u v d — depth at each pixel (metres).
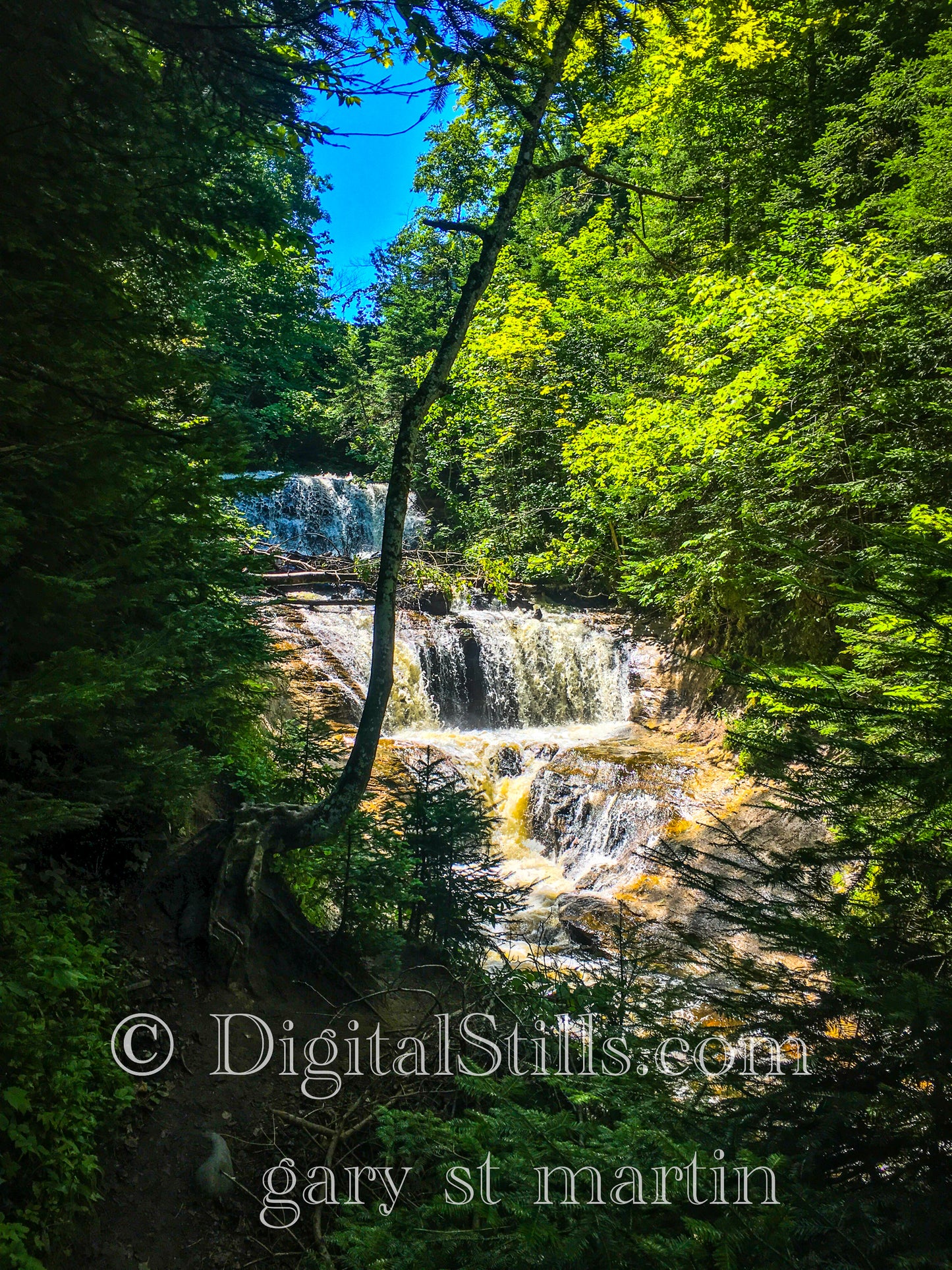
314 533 22.94
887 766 2.29
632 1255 2.06
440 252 28.53
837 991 2.25
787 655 12.59
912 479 4.93
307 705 12.57
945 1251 1.70
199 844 5.83
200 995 4.93
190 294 5.42
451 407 23.58
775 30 13.70
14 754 4.40
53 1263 3.24
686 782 13.10
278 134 5.13
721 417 12.45
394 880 5.97
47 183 3.94
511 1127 2.55
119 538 4.53
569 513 20.41
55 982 3.57
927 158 11.08
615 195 22.30
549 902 11.59
